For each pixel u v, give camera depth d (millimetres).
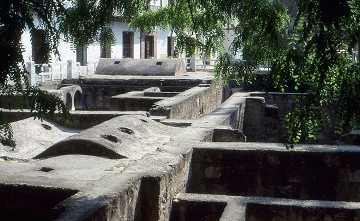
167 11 8055
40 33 5359
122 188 6293
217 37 7941
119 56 32875
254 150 8734
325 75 4938
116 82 21094
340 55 5129
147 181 6879
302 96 5586
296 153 8648
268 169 8711
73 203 5691
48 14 5332
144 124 10562
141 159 7832
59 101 5617
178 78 21359
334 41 4848
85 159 8172
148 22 8172
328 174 8602
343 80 5191
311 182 8633
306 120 5477
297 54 5211
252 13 6328
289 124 5637
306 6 4809
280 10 6508
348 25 4859
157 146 9320
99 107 21141
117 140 8953
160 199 6895
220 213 7051
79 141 8523
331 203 6875
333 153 8570
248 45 7527
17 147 9367
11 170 7590
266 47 6758
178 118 13734
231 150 8781
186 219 7242
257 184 8734
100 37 6887
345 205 6793
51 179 6926
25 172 7480
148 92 17125
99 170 7594
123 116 10719
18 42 4746
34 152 9297
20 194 6625
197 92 16969
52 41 5391
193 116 16078
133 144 9094
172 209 7293
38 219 6559
